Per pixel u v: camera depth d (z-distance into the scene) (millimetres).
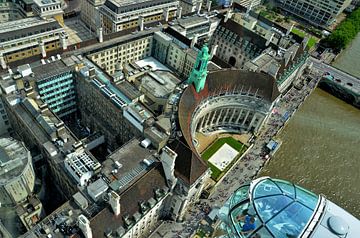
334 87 192750
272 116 161500
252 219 30219
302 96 179500
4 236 90000
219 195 121875
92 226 83000
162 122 109188
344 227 27656
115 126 123688
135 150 102125
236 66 191750
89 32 199125
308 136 158625
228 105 142250
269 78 141750
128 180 93438
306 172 140500
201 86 129250
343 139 161375
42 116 104312
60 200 112250
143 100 130250
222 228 34500
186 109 121625
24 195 96250
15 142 98875
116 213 86750
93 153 130375
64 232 81500
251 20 196250
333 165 145750
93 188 87188
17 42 148375
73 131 138875
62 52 138750
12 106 109375
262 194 31500
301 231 27797
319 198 31141
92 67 123875
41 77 117625
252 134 151375
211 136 146375
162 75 158625
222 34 188250
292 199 30422
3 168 90938
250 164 137250
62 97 130250
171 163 94875
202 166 102125
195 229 109625
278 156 145500
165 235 106938
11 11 177500
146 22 191125
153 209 98562
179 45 164625
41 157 107375
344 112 182875
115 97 116062
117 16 173500
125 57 164375
